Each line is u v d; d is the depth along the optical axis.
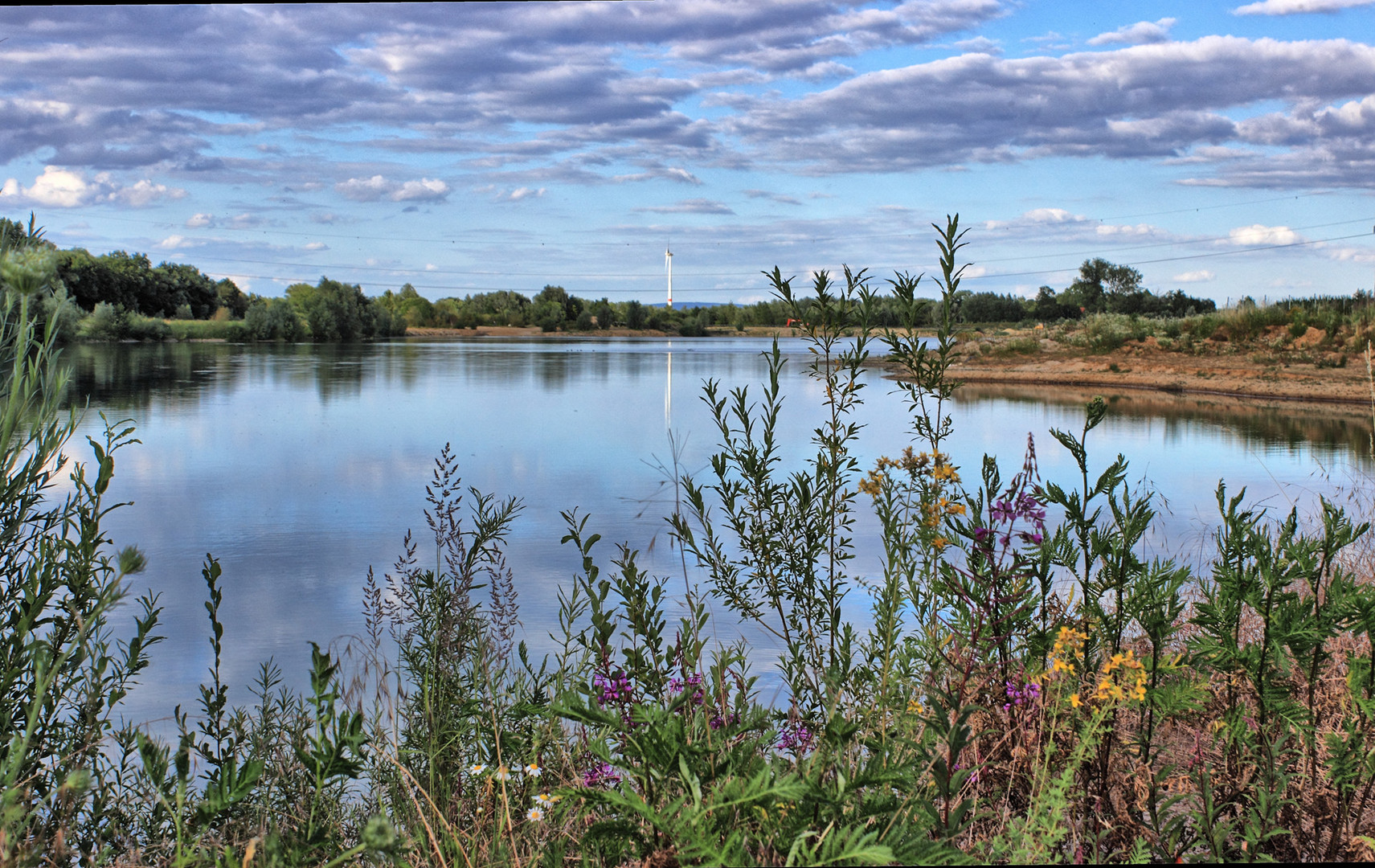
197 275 100.06
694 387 31.20
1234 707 2.11
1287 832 1.81
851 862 1.39
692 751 1.58
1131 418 20.80
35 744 2.04
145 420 19.28
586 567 1.98
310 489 11.21
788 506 3.06
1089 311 99.19
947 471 2.44
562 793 1.56
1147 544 6.42
